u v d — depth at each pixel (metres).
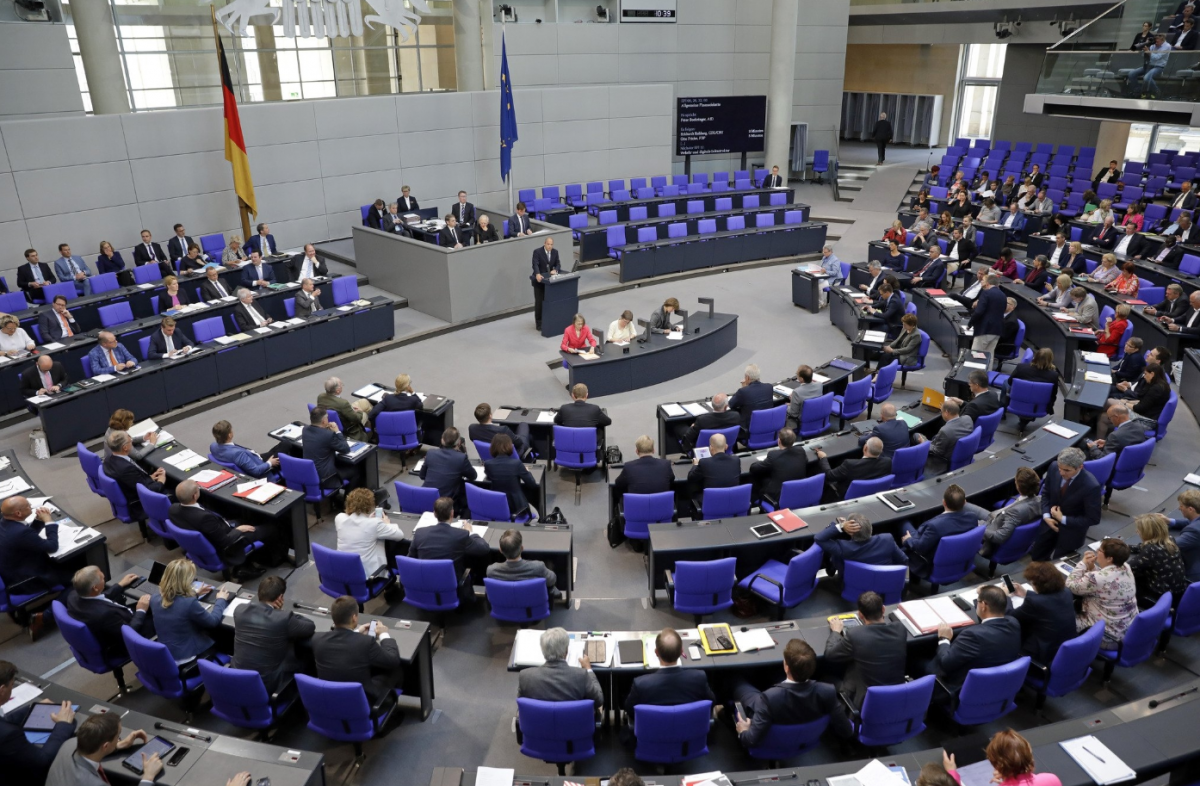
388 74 18.56
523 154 19.97
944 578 6.55
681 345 11.71
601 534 8.18
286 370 11.99
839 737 5.37
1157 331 11.27
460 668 6.33
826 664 5.43
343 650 5.12
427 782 5.30
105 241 14.12
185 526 6.81
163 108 15.54
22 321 11.43
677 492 7.97
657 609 7.00
